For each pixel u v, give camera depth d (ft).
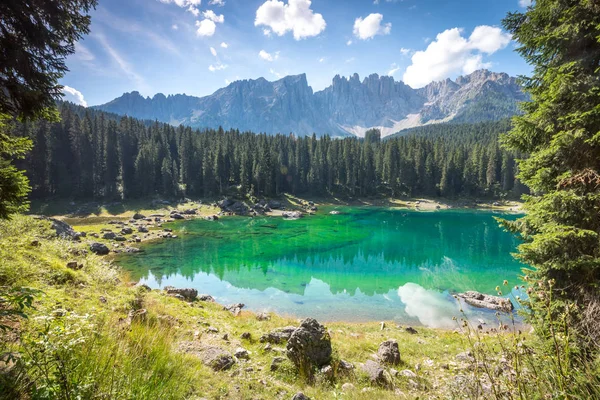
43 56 19.60
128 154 259.39
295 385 22.94
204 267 98.22
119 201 233.55
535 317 18.65
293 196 305.94
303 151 342.85
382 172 350.64
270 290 78.64
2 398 8.95
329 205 297.33
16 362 10.03
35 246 38.65
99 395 10.64
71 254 43.52
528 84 28.02
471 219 218.38
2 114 19.20
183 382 17.22
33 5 18.16
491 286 81.97
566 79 22.26
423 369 30.37
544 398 9.52
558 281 22.81
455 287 81.30
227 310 53.36
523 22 27.30
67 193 222.89
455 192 316.81
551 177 25.63
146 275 88.74
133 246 122.01
